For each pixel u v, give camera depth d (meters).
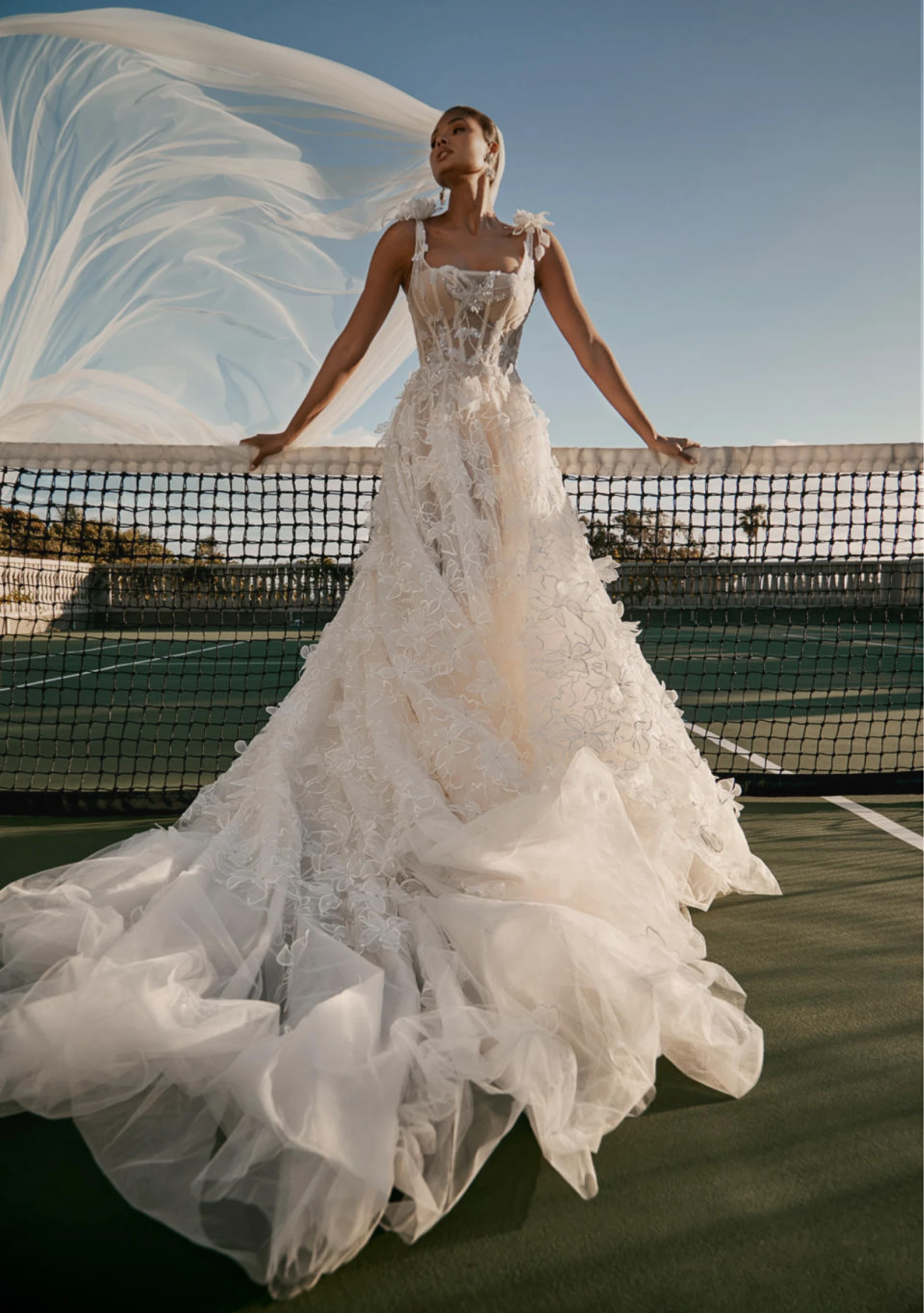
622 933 1.84
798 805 4.03
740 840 2.74
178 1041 1.54
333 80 2.99
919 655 12.03
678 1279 1.23
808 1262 1.26
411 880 2.11
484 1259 1.27
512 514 2.48
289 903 2.03
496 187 2.63
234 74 2.99
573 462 3.43
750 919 2.60
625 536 4.79
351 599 2.63
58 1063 1.57
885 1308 1.18
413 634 2.38
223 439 3.32
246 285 3.14
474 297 2.48
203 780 4.64
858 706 5.22
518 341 2.68
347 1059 1.45
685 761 2.50
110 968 1.67
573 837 2.03
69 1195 1.40
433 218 2.67
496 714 2.34
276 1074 1.41
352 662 2.51
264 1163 1.39
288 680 9.33
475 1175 1.40
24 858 3.11
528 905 1.81
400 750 2.28
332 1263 1.24
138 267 3.07
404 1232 1.30
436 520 2.51
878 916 2.62
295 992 1.74
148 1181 1.38
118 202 3.01
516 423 2.54
